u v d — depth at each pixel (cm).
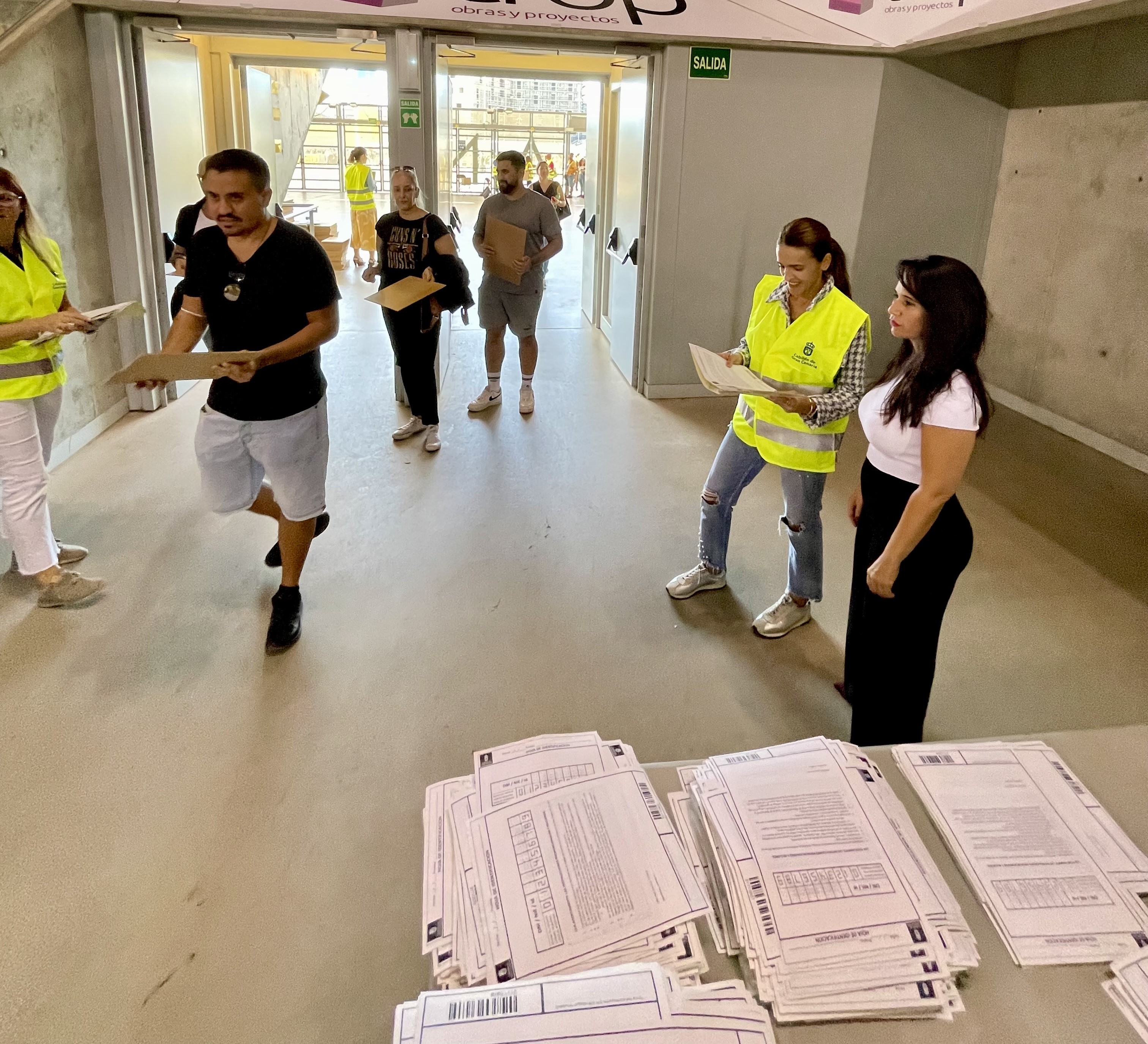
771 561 352
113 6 431
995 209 564
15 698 252
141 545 344
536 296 491
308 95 1189
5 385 270
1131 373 464
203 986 170
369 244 974
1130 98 453
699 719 256
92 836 205
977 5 431
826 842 117
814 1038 97
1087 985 104
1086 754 144
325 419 272
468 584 327
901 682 199
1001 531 386
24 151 385
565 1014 93
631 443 475
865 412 196
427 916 113
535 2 450
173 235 509
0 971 171
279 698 258
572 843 118
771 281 272
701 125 502
